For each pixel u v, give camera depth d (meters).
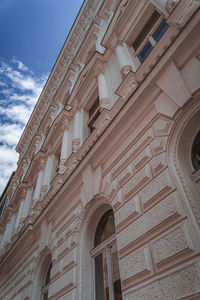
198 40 4.60
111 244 5.59
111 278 5.16
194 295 3.00
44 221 8.86
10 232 15.86
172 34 5.56
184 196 3.88
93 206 6.47
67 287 5.91
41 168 13.22
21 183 15.21
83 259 6.00
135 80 6.56
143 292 3.72
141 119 5.64
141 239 4.24
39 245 8.60
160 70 5.10
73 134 10.68
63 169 9.80
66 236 7.02
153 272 3.73
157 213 4.15
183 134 4.55
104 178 6.24
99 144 6.47
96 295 5.49
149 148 5.07
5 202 23.30
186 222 3.60
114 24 9.63
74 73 14.47
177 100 4.65
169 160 4.45
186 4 5.44
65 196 7.82
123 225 4.83
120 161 5.86
